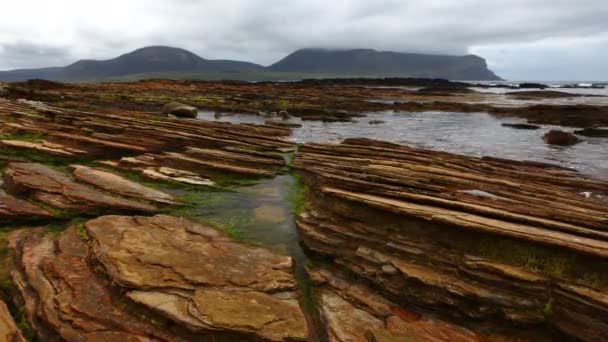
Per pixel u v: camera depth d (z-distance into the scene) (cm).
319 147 2717
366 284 1262
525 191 1745
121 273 1094
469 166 2298
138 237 1340
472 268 1157
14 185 1753
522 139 4012
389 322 1072
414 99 9469
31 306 1022
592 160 2994
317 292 1229
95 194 1750
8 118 3344
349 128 4762
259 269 1227
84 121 3152
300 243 1533
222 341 944
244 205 1931
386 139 3956
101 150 2555
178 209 1831
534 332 1077
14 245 1340
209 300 1029
